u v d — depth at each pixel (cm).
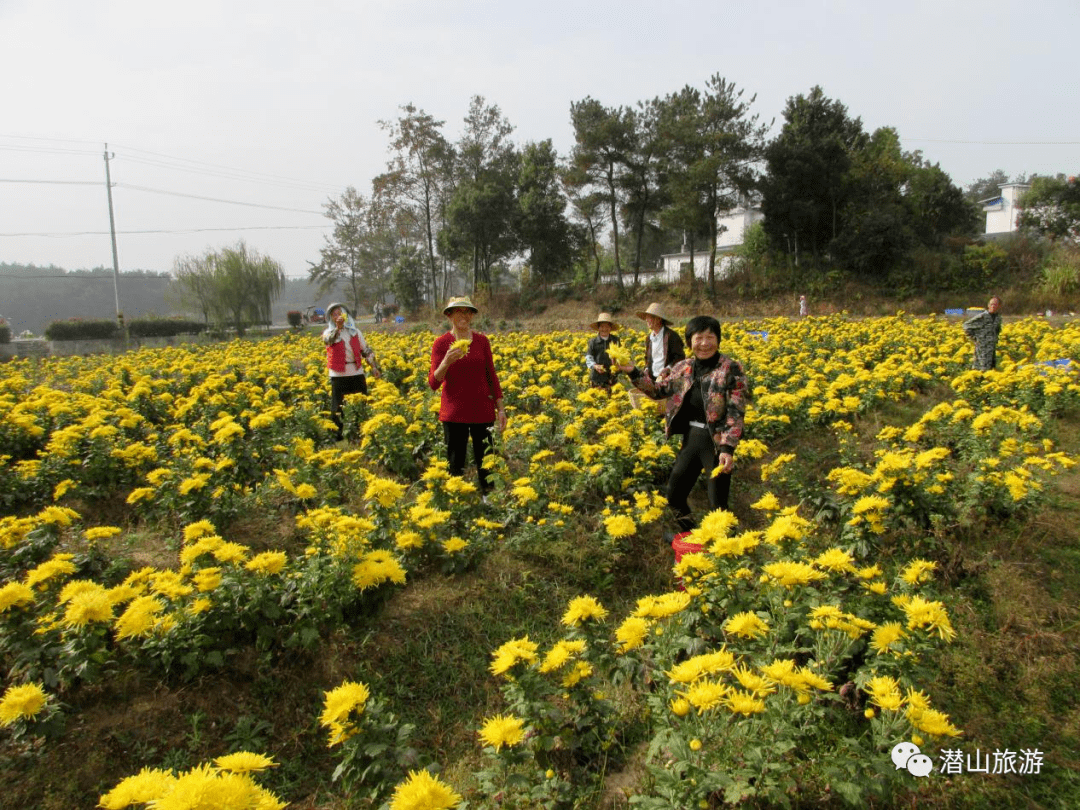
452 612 453
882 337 1475
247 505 611
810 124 3741
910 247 3775
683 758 268
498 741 281
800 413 866
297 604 405
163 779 228
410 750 301
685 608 357
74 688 364
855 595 383
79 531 586
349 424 882
